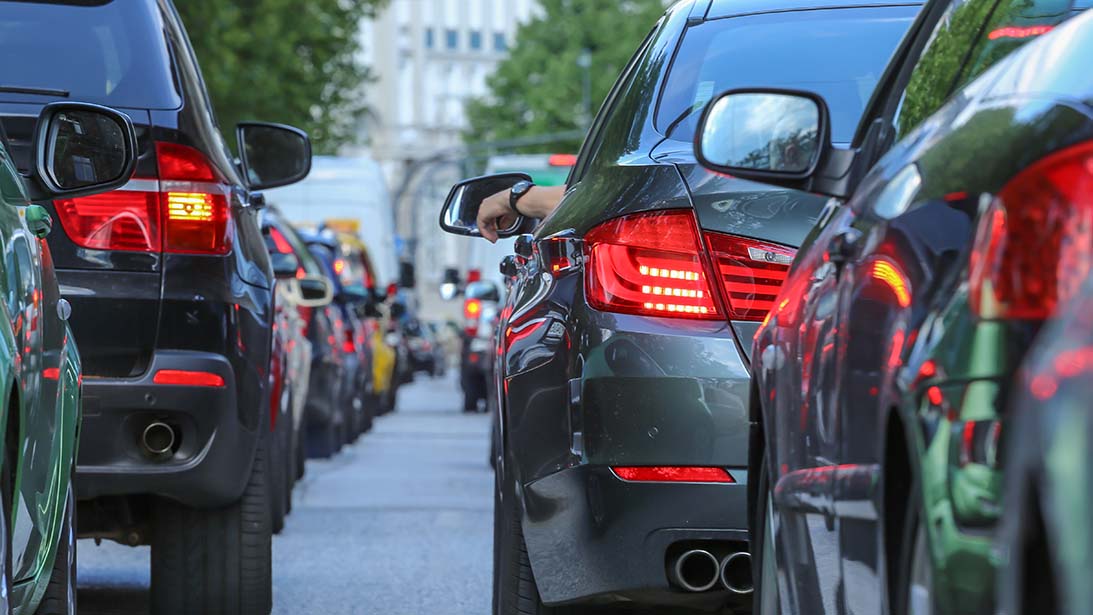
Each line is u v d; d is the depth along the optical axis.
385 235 57.97
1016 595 4.25
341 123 74.06
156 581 13.01
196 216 12.09
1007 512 4.32
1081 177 4.52
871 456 5.99
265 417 12.88
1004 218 4.84
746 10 11.16
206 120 12.69
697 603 10.12
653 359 9.64
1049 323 4.39
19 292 8.31
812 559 6.91
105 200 11.97
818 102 7.55
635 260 9.88
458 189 13.53
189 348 11.95
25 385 8.24
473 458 35.50
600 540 9.75
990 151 5.45
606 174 10.52
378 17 74.31
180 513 12.88
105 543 19.52
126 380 11.75
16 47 12.16
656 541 9.60
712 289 9.74
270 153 14.81
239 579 13.01
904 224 5.95
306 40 71.12
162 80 12.30
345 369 37.16
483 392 64.50
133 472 11.80
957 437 5.00
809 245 7.71
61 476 9.31
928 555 5.22
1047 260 4.55
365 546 19.31
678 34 11.17
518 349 10.70
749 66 10.68
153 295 11.93
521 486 10.52
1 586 7.53
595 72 136.62
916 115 7.45
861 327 6.22
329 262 36.09
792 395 7.28
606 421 9.72
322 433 33.09
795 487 7.15
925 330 5.42
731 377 9.55
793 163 7.55
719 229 9.80
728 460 9.51
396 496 25.62
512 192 12.97
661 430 9.59
